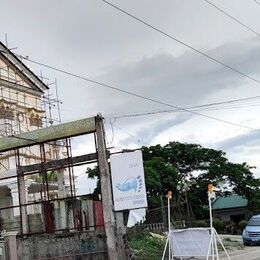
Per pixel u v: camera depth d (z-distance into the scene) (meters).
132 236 25.95
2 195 28.70
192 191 46.94
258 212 51.62
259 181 50.53
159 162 40.38
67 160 21.39
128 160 20.50
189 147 47.34
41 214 22.48
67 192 27.77
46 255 19.92
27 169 22.45
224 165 48.47
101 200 20.91
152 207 36.09
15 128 34.69
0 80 34.78
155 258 21.97
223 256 23.11
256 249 27.28
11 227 24.08
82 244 20.03
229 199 56.06
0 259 17.84
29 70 37.09
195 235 14.20
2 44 34.38
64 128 21.61
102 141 20.67
